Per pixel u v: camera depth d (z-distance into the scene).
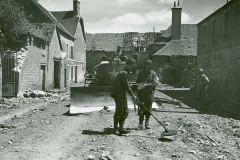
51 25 23.80
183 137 6.61
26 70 17.91
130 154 5.32
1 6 16.91
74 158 5.07
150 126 7.89
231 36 17.83
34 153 5.36
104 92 10.69
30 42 18.39
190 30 45.53
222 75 19.44
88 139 6.45
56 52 24.38
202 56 25.05
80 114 9.84
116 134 6.91
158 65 40.97
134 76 15.44
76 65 35.69
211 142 6.23
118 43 53.94
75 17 36.84
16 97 16.52
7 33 17.30
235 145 6.02
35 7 28.61
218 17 20.66
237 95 16.58
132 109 10.48
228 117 9.71
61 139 6.46
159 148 5.72
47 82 21.73
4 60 16.64
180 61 40.12
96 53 52.06
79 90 10.42
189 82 31.23
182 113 10.53
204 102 12.05
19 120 9.27
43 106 12.77
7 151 5.47
